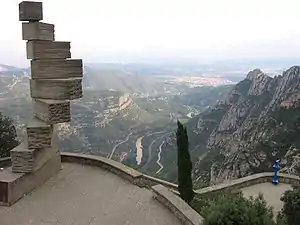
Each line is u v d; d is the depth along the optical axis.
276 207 9.33
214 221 5.46
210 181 32.94
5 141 11.74
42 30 8.48
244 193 10.45
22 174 8.38
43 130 8.52
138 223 6.95
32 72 8.77
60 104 8.64
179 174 9.08
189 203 8.76
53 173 9.80
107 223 7.00
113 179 9.51
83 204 7.93
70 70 8.84
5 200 7.88
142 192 8.61
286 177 11.36
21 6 8.41
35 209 7.70
